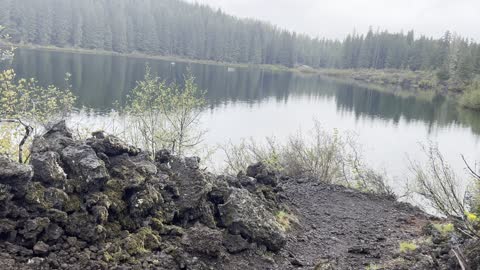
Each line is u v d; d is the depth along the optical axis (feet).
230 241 22.61
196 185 24.21
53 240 17.56
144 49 377.50
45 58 212.23
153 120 53.06
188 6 500.74
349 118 150.61
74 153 20.74
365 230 30.32
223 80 232.94
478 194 30.50
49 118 45.88
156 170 23.76
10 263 15.69
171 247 20.03
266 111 148.05
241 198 24.30
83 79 158.92
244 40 435.53
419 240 26.99
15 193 17.65
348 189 42.04
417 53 391.04
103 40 345.10
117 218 20.38
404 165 82.94
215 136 97.30
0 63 149.69
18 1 285.64
